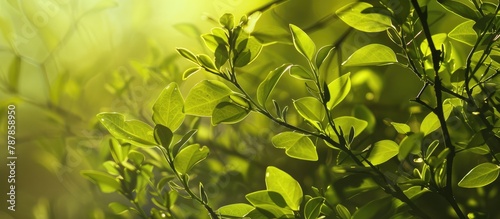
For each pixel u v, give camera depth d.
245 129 1.01
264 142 1.00
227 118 0.80
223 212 0.83
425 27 0.77
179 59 1.05
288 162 0.99
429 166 0.79
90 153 1.03
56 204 1.05
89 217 0.99
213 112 0.80
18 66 1.05
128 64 1.10
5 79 1.05
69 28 1.08
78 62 1.08
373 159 0.81
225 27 0.80
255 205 0.82
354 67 0.99
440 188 0.80
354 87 0.99
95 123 1.04
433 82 0.81
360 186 0.82
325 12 1.05
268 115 0.80
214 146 1.00
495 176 0.80
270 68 1.01
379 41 0.99
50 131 1.05
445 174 0.80
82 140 1.04
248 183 0.99
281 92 1.01
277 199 0.82
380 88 0.98
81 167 1.04
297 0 1.04
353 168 0.82
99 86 1.07
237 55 0.80
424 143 0.81
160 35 1.10
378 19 0.80
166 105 0.80
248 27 0.81
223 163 1.00
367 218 0.82
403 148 0.79
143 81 1.05
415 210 0.81
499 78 0.84
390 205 0.82
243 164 1.00
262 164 1.00
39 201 1.06
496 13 0.78
